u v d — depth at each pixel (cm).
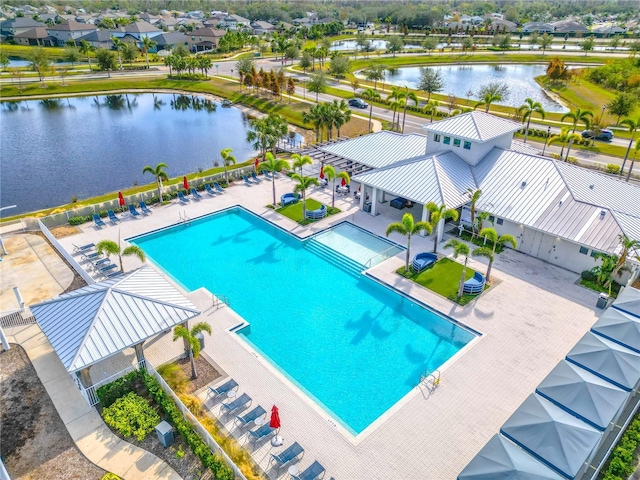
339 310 3175
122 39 15838
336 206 4625
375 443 2155
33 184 5625
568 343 2794
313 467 1977
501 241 3356
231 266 3688
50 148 6950
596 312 3073
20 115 8869
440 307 3139
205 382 2488
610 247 3247
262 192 5003
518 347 2762
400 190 4019
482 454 1850
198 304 3169
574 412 2039
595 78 10869
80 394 2419
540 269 3578
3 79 10950
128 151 6812
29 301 3175
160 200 4688
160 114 9050
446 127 4422
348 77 11475
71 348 2212
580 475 1870
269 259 3791
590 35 18312
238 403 2302
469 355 2698
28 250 3841
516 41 17350
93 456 2081
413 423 2261
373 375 2633
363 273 3534
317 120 5959
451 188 3928
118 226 4244
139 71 12369
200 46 16125
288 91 9369
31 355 2686
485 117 4594
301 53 13488
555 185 3850
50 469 2022
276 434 2172
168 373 2514
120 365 2586
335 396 2494
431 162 4156
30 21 17462
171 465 2039
